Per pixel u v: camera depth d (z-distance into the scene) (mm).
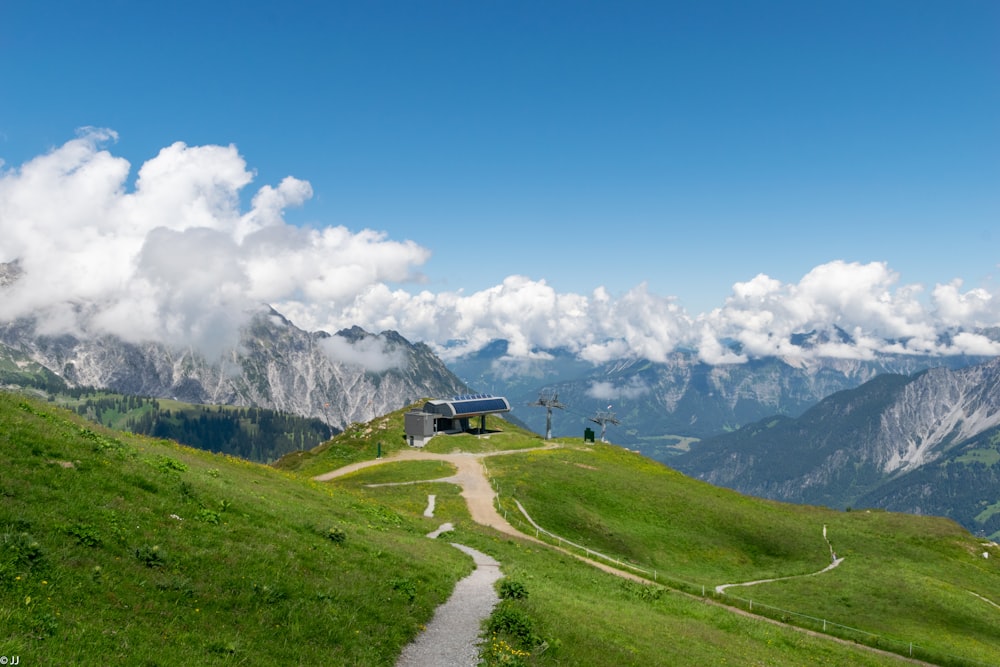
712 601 64312
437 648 24547
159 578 22031
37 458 27828
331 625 23141
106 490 27703
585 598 43312
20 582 18500
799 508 123562
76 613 18141
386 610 26297
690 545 86625
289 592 24453
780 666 38625
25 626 16531
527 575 44375
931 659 57156
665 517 94438
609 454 139625
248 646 19844
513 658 23500
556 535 78125
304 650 20875
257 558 26656
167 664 17188
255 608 22625
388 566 33375
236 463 63438
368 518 54562
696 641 38406
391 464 114812
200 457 58594
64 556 20844
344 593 26266
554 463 115812
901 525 113250
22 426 30844
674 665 30203
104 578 20578
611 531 84375
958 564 96625
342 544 35031
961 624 69438
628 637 32938
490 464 114000
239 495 38281
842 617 66062
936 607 72500
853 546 98125
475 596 32719
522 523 79688
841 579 79875
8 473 25219
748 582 76875
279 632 21531
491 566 45375
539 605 32438
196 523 28234
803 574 82375
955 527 115125
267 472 63938
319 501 54469
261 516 33969
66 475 27281
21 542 20172
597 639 29672
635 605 47250
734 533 93625
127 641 17594
